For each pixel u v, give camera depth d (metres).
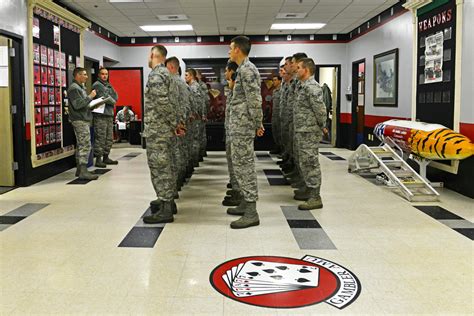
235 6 9.00
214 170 8.30
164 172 4.68
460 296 2.97
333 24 11.12
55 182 7.08
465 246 3.96
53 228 4.52
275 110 9.80
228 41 12.66
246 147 4.46
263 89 11.96
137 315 2.70
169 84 4.54
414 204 5.55
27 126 6.80
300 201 5.73
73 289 3.07
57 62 7.99
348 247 3.94
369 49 10.66
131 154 10.84
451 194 6.11
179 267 3.46
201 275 3.31
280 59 12.06
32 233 4.34
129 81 15.20
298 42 12.62
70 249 3.88
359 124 12.03
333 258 3.67
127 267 3.46
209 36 12.66
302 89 5.17
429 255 3.74
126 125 13.69
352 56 12.11
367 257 3.69
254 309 2.78
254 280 3.22
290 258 3.66
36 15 7.16
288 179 7.21
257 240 4.12
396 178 6.10
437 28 6.68
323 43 12.60
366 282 3.19
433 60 6.82
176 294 2.99
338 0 8.57
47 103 7.56
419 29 7.32
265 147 11.97
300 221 4.77
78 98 7.15
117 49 12.59
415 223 4.70
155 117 4.56
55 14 7.84
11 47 6.56
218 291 3.04
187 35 12.57
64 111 8.30
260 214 5.06
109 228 4.52
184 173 6.91
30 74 6.90
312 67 5.14
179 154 6.27
